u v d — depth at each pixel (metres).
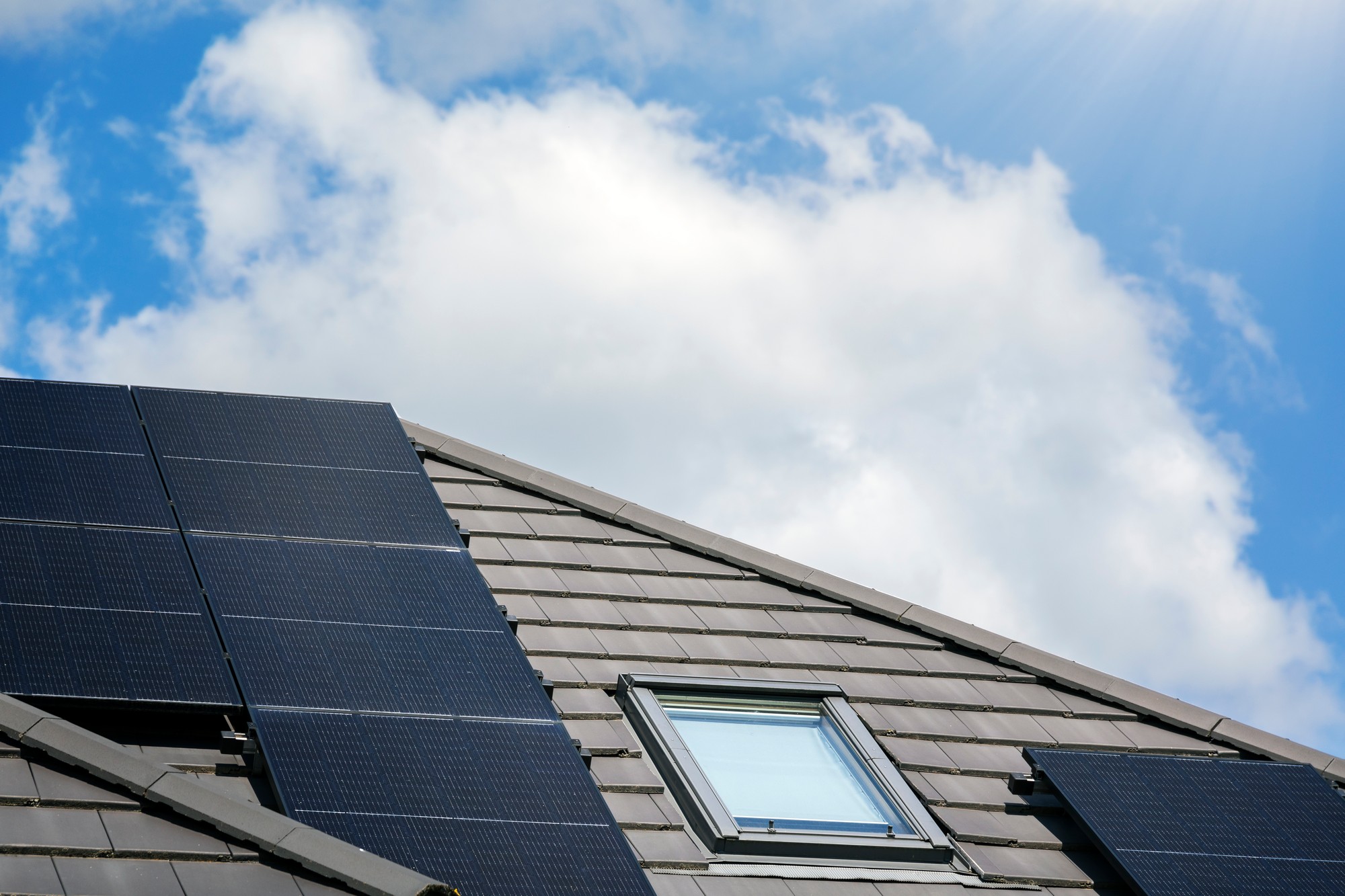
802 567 19.27
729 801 14.51
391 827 11.61
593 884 11.69
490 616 14.80
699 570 18.89
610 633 16.80
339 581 14.59
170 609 13.38
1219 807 15.70
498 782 12.49
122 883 10.04
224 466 16.05
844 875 13.96
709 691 15.93
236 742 12.48
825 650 17.89
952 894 14.09
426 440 19.78
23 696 11.82
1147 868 14.39
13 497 14.35
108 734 12.41
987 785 15.94
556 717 13.61
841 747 15.85
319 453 16.97
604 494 19.56
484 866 11.52
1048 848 15.17
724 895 13.20
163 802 10.86
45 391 16.55
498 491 19.31
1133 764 16.11
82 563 13.65
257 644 13.27
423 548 15.60
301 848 10.61
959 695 17.66
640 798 14.22
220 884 10.29
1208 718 18.39
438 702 13.26
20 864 9.96
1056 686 18.59
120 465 15.48
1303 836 15.49
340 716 12.70
